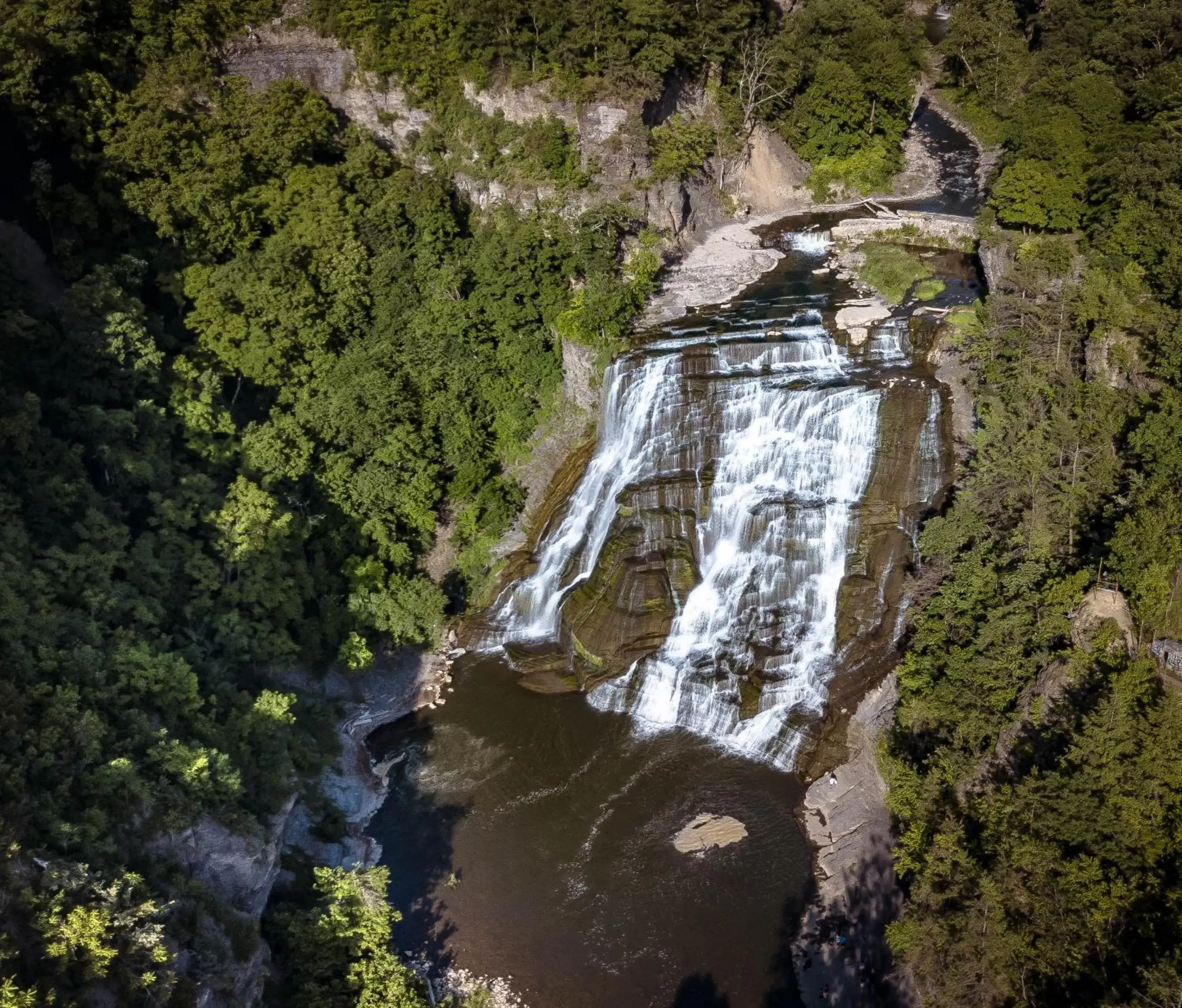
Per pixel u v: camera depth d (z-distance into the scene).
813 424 67.19
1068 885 45.09
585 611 69.12
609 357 76.00
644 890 55.06
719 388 69.94
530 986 50.69
